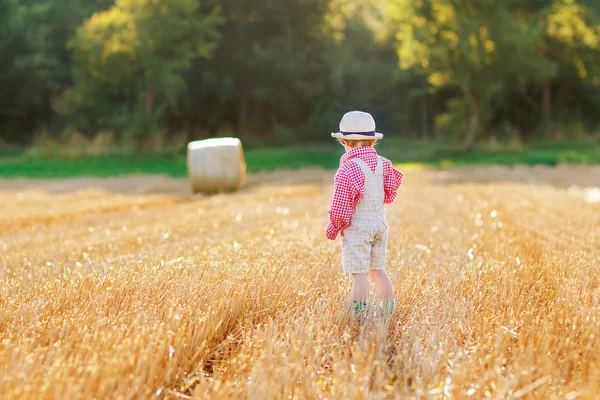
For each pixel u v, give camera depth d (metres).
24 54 34.75
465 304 3.72
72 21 37.00
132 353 2.74
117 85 30.44
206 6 35.31
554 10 29.73
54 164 25.67
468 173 19.61
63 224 9.08
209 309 3.34
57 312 3.52
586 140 32.12
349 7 38.03
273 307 3.69
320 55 37.88
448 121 32.03
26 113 36.81
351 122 3.77
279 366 2.77
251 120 39.94
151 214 10.23
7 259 5.88
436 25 28.20
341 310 3.64
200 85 36.31
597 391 2.51
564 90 36.03
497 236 6.64
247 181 18.98
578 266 4.53
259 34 37.00
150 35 28.45
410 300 3.94
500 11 27.28
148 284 3.90
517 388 2.63
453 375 2.65
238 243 6.00
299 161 28.92
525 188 13.44
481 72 28.17
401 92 43.03
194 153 15.17
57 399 2.35
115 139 31.50
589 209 9.24
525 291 4.03
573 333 3.11
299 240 6.10
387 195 3.92
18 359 2.69
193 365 3.01
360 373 2.67
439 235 6.84
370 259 3.84
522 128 36.31
